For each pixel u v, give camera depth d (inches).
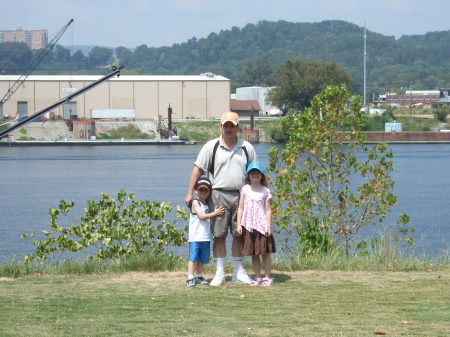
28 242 1270.9
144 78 6333.7
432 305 427.5
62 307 429.4
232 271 551.2
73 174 3348.9
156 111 6318.9
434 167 3582.7
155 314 411.5
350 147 704.4
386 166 700.0
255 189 489.4
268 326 381.7
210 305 433.7
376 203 711.1
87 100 6220.5
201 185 487.5
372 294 460.1
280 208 692.1
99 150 5487.2
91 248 930.7
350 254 667.4
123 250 627.2
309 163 705.6
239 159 486.9
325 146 698.8
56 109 6225.4
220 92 6363.2
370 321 391.2
